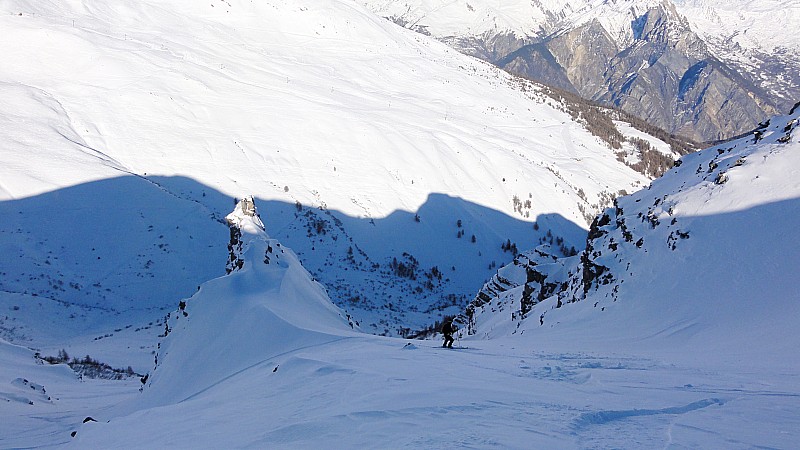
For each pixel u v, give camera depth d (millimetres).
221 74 171750
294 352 22203
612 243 38219
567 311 37625
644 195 42312
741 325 22484
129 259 82812
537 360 16828
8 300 64250
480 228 143500
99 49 149625
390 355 17688
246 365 23266
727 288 26203
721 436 7852
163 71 150375
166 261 84250
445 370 14141
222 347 25641
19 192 86188
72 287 73875
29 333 58750
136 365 49062
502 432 8047
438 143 169875
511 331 47094
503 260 136375
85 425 16000
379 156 151000
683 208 33750
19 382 31297
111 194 93875
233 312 27984
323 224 115375
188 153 120562
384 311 92438
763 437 7785
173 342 29734
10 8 169875
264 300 28391
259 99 158125
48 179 91125
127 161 110750
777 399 10359
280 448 8273
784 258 25547
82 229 85062
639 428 8352
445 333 21984
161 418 14258
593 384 12148
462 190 155250
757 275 25703
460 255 131375
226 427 10883
